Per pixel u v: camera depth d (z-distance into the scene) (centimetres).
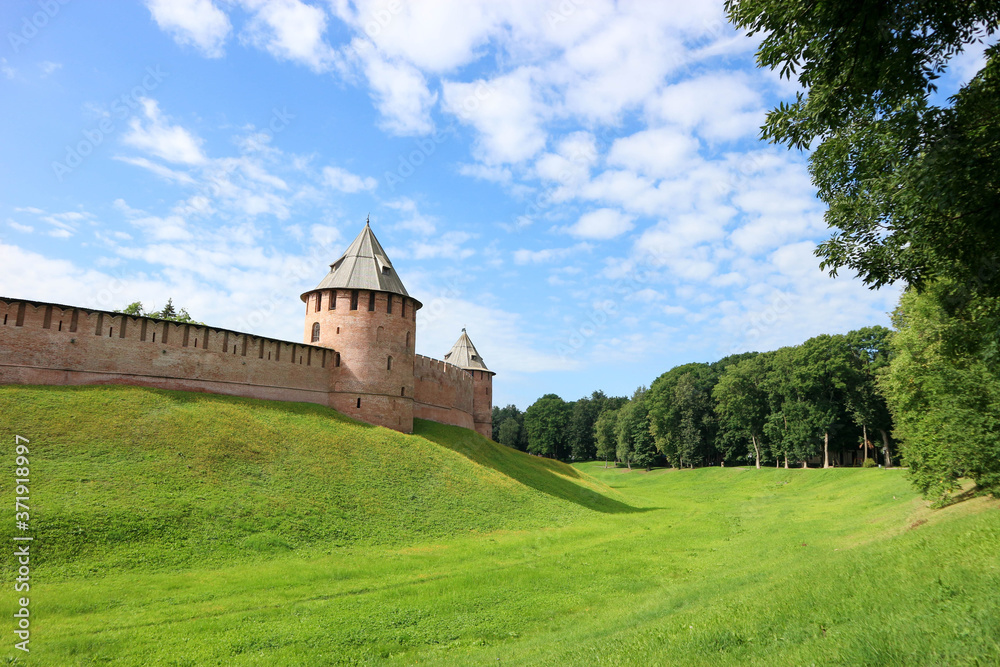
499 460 4822
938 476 2577
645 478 9444
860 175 1113
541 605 1775
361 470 3394
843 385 6919
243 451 3044
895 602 1020
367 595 1873
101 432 2708
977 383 2102
